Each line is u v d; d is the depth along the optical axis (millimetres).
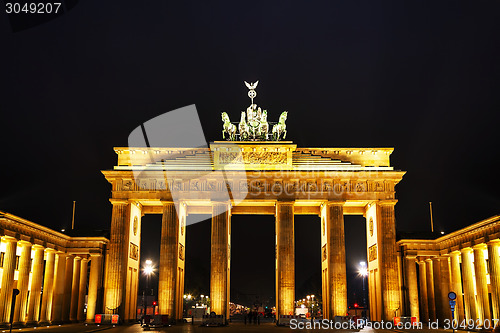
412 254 106938
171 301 107375
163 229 110500
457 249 98000
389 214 110875
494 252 83438
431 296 109438
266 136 116562
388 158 115375
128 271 110750
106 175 112750
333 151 115250
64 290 108562
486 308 88938
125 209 111750
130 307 112562
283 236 110188
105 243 109688
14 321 88188
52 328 88500
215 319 103562
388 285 107312
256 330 88250
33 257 106438
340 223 110875
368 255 119938
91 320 104625
